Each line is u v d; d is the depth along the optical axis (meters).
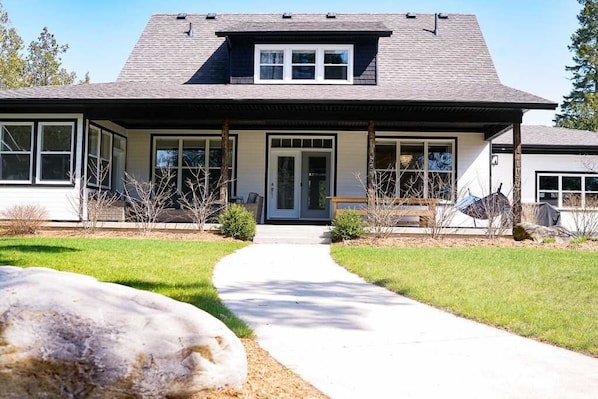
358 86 16.14
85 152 14.30
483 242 12.66
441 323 5.35
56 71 42.09
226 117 14.21
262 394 3.17
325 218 17.59
